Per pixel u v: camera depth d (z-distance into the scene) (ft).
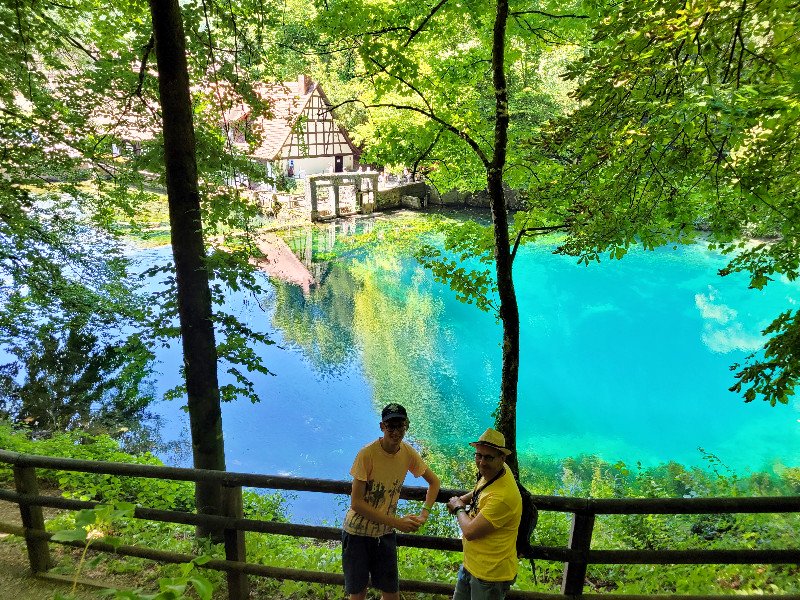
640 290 85.61
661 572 18.43
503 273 19.70
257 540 19.12
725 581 17.53
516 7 24.48
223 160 24.93
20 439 28.81
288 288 87.30
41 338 51.72
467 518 10.83
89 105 29.73
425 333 73.56
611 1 20.98
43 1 29.60
